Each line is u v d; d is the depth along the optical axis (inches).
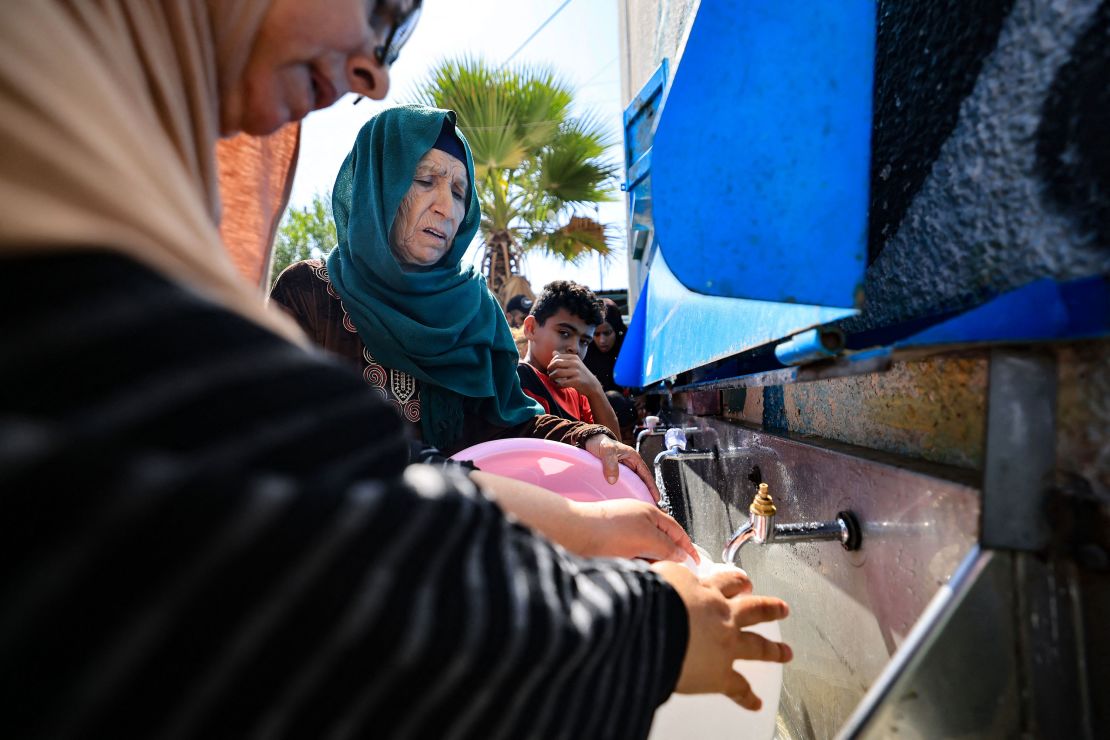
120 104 10.5
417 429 49.3
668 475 65.2
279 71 17.6
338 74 19.0
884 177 23.6
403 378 49.7
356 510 9.1
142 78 13.2
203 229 11.8
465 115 257.9
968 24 18.4
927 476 18.6
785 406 35.6
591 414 78.2
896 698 15.4
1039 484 15.4
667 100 19.1
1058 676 15.1
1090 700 14.8
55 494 6.6
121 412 7.9
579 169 272.1
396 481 11.1
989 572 15.4
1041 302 15.0
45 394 7.6
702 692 16.6
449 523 10.7
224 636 7.5
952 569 17.4
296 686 8.1
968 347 15.2
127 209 9.2
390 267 49.0
